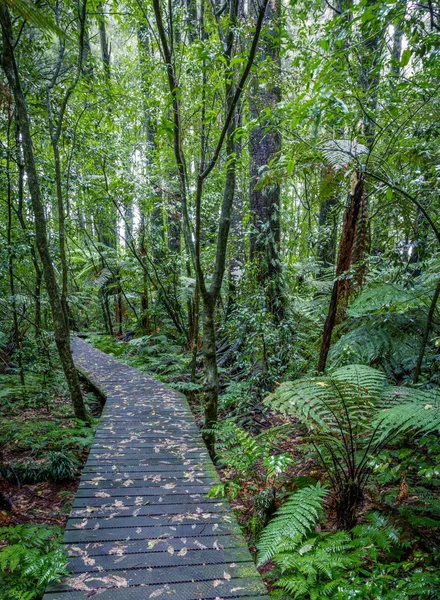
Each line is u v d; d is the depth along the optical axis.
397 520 2.75
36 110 6.44
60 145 7.64
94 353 10.38
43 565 2.19
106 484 3.29
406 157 3.93
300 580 2.20
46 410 6.32
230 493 3.41
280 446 4.41
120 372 8.05
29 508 3.65
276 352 5.94
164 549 2.43
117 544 2.47
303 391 3.01
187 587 2.11
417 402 2.72
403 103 4.16
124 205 10.27
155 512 2.86
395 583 2.29
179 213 9.10
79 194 8.66
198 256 4.26
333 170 3.85
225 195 4.42
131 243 10.68
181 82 6.23
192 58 5.99
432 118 3.94
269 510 2.97
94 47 14.20
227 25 4.27
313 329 6.36
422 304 4.13
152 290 11.98
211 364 4.51
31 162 4.60
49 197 7.65
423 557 2.46
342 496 2.80
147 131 9.73
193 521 2.75
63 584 2.12
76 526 2.67
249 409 5.54
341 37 3.31
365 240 3.65
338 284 3.79
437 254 4.05
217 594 2.07
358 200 3.60
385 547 2.46
